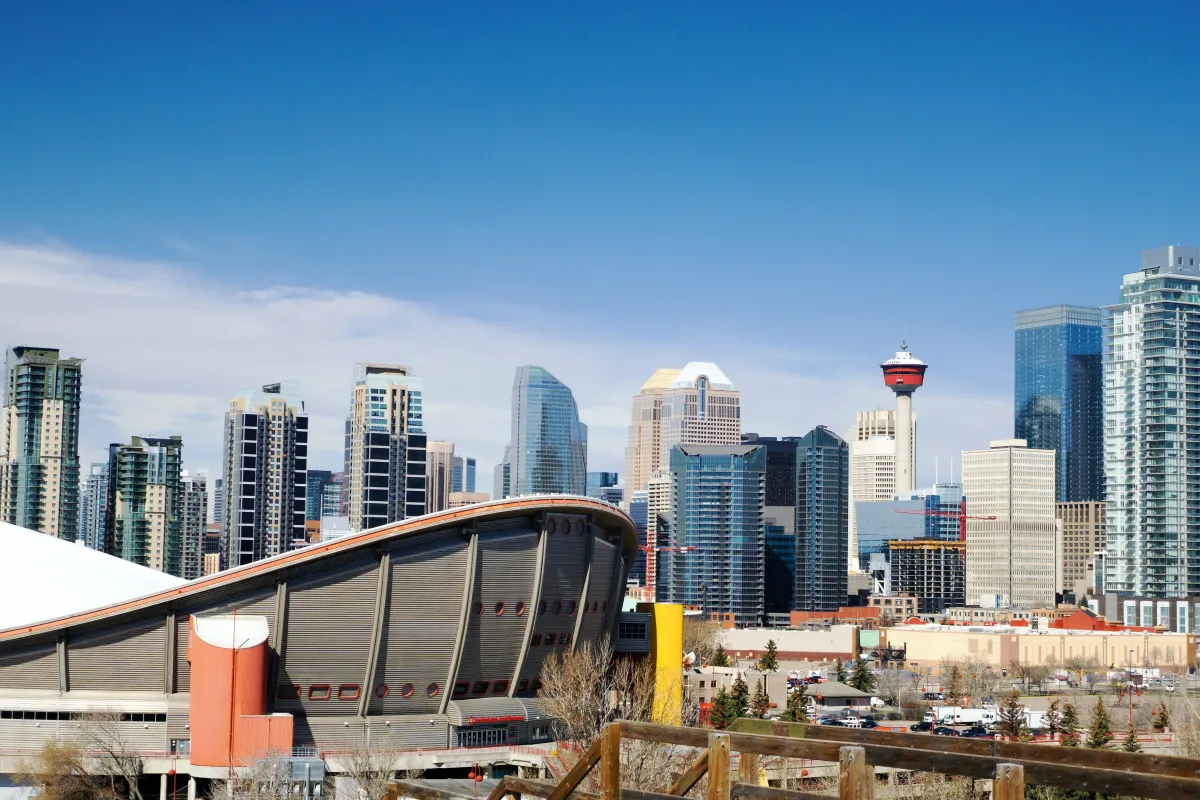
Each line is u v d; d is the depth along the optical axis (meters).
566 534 183.38
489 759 169.38
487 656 176.50
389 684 170.12
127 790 157.38
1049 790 108.75
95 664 161.50
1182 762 28.03
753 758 32.38
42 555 189.25
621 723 34.88
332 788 146.75
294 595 163.62
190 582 162.25
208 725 152.75
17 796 154.00
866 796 28.72
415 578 169.25
